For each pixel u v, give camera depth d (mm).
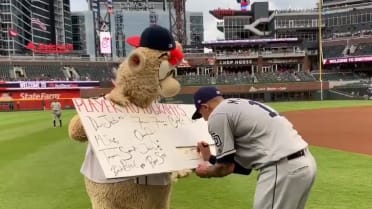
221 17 98062
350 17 90250
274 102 65062
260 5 97562
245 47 90875
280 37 94500
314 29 94125
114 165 3434
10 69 77625
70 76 79625
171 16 116125
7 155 13828
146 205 3861
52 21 122750
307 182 3609
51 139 18531
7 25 99000
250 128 3627
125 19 127750
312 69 87625
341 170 9414
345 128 20641
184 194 7684
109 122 3648
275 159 3555
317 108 39531
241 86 74250
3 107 69688
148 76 3758
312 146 14367
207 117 4004
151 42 3750
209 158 4039
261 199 3646
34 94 71500
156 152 3723
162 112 4082
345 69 84375
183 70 86750
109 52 88438
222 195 7570
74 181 9227
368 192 7348
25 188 8625
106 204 3783
